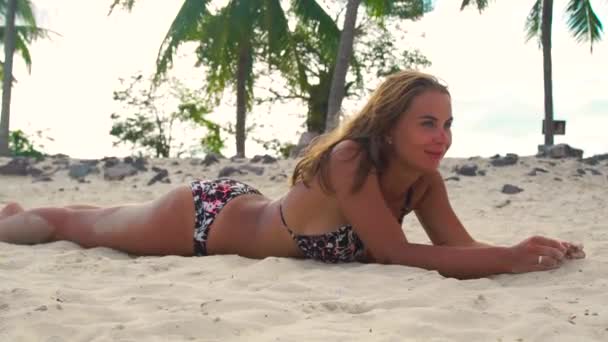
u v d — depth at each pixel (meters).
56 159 10.27
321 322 2.39
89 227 3.92
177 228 3.68
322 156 3.38
